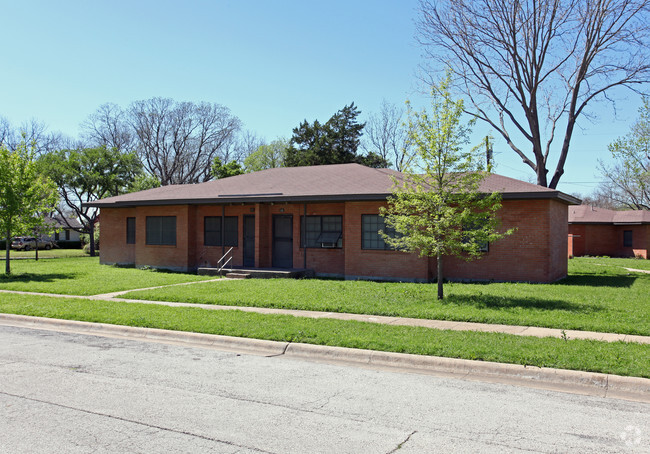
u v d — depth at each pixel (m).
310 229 20.48
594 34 25.38
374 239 18.58
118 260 26.08
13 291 16.02
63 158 44.03
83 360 8.09
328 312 11.85
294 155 52.34
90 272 21.78
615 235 40.34
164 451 4.55
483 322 10.46
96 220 46.28
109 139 57.81
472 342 8.47
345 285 16.09
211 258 22.31
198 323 10.30
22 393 6.30
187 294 14.41
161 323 10.38
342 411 5.67
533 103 27.64
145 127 60.44
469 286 15.86
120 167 44.66
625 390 6.52
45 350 8.81
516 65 27.33
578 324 9.81
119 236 26.05
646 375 6.64
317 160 51.19
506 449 4.61
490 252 17.61
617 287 15.68
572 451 4.57
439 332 9.33
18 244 52.84
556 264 18.12
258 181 23.11
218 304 13.13
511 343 8.38
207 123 62.59
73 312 11.79
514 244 17.30
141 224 23.75
